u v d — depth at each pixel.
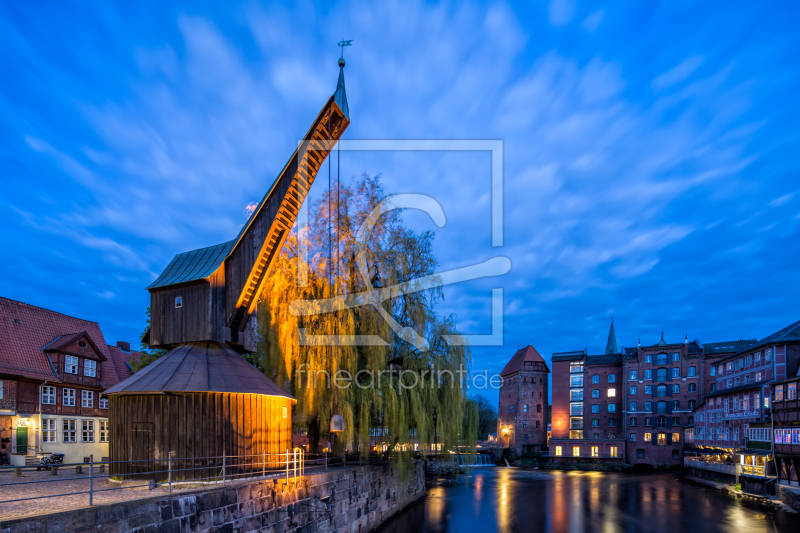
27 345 27.62
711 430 56.53
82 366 30.19
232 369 18.08
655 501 34.25
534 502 32.97
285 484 16.12
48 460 23.09
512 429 76.25
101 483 16.33
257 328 22.34
